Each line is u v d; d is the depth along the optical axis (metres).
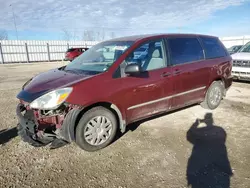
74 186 2.52
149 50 3.87
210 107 5.02
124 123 3.51
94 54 4.06
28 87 3.38
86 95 3.05
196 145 3.42
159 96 3.87
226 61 5.17
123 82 3.39
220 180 2.58
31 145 3.35
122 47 3.74
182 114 4.80
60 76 3.47
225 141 3.54
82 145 3.16
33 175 2.73
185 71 4.21
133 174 2.73
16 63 25.02
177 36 4.37
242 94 6.61
